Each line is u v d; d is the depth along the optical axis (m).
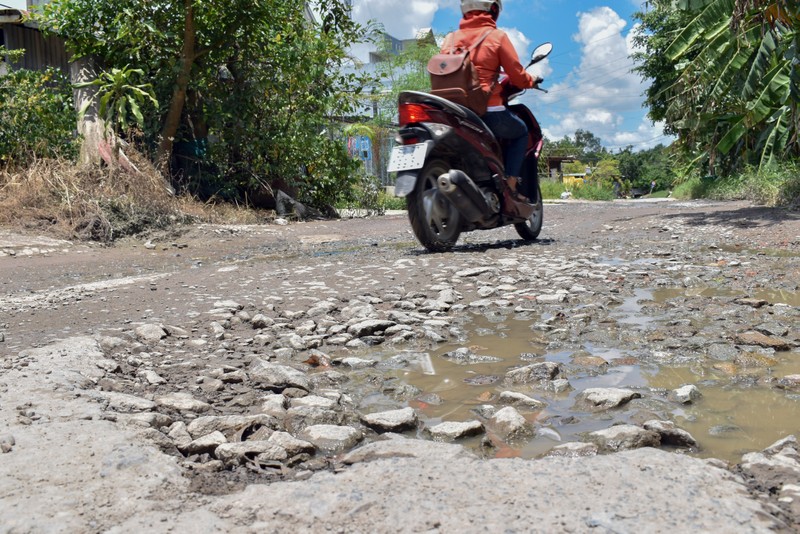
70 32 12.17
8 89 11.42
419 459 1.53
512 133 6.18
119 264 6.95
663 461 1.45
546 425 1.90
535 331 3.12
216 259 7.32
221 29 12.51
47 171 9.61
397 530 1.20
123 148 10.71
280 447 1.71
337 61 14.71
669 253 5.60
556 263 5.22
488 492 1.33
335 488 1.39
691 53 21.34
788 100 10.38
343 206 15.77
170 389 2.37
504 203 6.21
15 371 2.43
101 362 2.62
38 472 1.51
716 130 16.17
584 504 1.26
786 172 12.38
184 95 12.11
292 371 2.46
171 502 1.37
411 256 5.97
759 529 1.16
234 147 13.18
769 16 9.23
